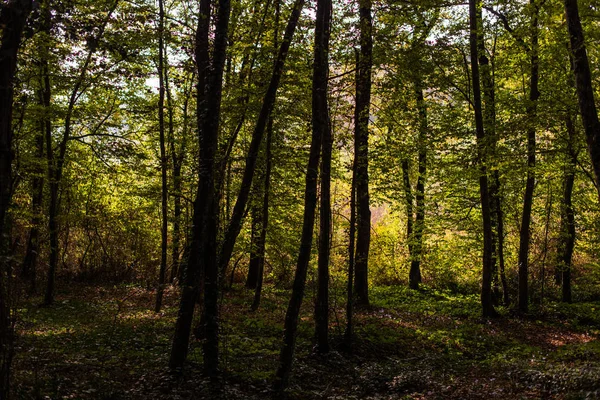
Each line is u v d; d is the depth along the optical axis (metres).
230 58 15.32
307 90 13.14
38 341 10.80
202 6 10.80
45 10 7.04
